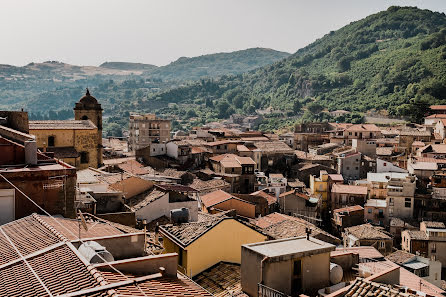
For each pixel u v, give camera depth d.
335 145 137.88
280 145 132.62
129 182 50.53
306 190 103.69
